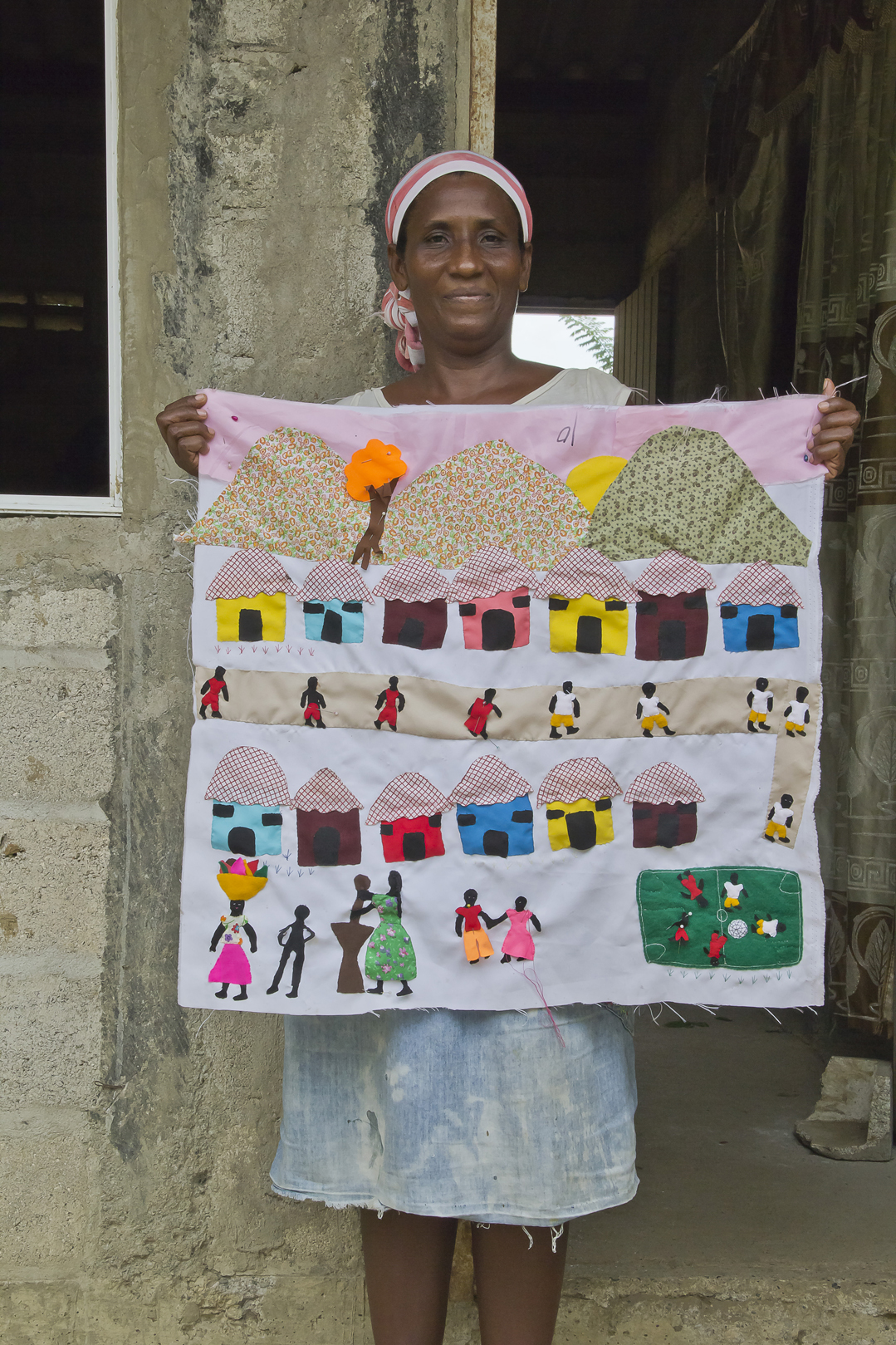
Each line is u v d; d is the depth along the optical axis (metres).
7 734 2.01
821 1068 3.31
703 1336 2.06
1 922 2.03
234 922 1.71
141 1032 2.04
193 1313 2.07
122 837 2.02
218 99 1.98
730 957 1.71
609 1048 1.70
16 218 4.13
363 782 1.71
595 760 1.71
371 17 1.97
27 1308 2.07
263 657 1.72
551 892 1.70
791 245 3.71
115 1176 2.05
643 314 6.22
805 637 1.71
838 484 3.20
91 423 4.14
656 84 5.89
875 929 3.01
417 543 1.71
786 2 3.56
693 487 1.72
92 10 3.83
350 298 2.02
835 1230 2.28
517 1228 1.65
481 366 1.78
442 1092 1.62
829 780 3.23
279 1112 2.07
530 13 5.13
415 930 1.69
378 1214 1.73
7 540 2.00
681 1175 2.55
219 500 1.73
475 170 1.68
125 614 2.01
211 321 2.00
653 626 1.71
